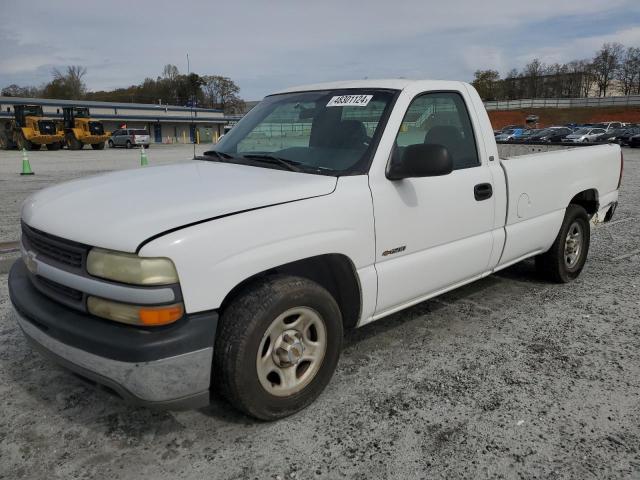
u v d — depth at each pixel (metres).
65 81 92.06
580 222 4.95
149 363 2.23
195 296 2.31
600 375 3.27
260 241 2.49
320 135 3.33
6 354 3.49
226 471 2.38
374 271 3.06
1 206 9.72
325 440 2.61
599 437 2.64
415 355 3.52
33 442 2.58
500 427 2.72
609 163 5.29
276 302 2.53
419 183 3.26
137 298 2.22
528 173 4.14
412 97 3.32
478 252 3.76
